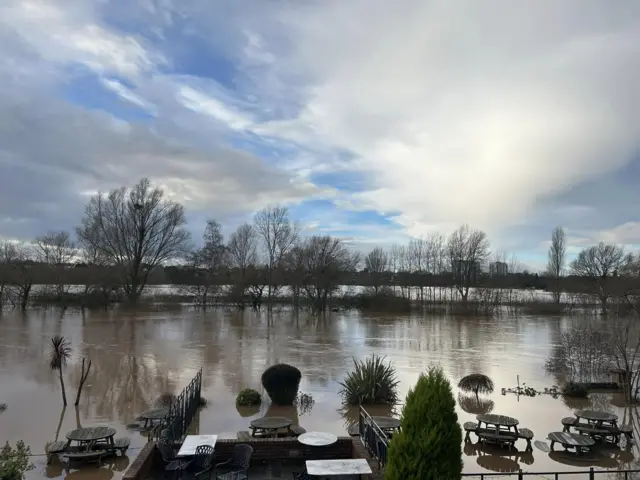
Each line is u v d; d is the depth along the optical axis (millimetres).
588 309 69938
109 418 16719
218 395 20000
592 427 15203
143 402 18812
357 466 9023
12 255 69125
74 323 47250
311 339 38656
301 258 71312
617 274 70812
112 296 68500
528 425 16797
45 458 12922
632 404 19766
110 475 11961
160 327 45438
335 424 16203
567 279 83250
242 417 16938
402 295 74500
